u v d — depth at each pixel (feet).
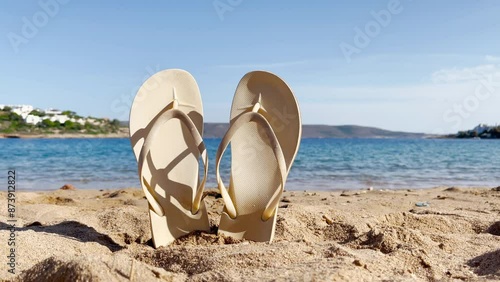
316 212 2.83
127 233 2.51
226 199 2.32
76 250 2.11
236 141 2.44
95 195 4.31
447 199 3.92
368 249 1.96
